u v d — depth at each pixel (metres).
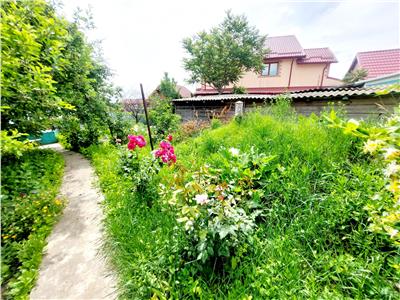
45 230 2.16
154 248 1.68
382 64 11.31
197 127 6.20
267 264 1.42
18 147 2.45
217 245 1.41
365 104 4.80
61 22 3.40
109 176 3.59
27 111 3.43
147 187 2.59
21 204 2.30
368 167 1.93
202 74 13.93
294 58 14.20
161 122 7.15
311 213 1.72
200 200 1.36
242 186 1.99
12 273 1.66
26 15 2.79
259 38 13.45
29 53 2.46
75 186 3.60
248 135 3.06
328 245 1.54
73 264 1.77
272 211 1.84
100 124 6.91
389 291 1.15
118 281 1.56
